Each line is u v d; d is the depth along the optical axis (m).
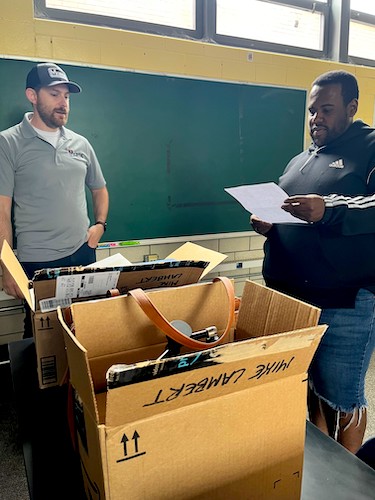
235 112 2.66
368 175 1.37
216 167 2.67
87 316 0.65
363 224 1.34
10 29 2.02
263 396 0.55
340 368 1.48
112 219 2.42
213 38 2.63
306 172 1.57
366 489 0.65
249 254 2.93
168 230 2.60
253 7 2.77
